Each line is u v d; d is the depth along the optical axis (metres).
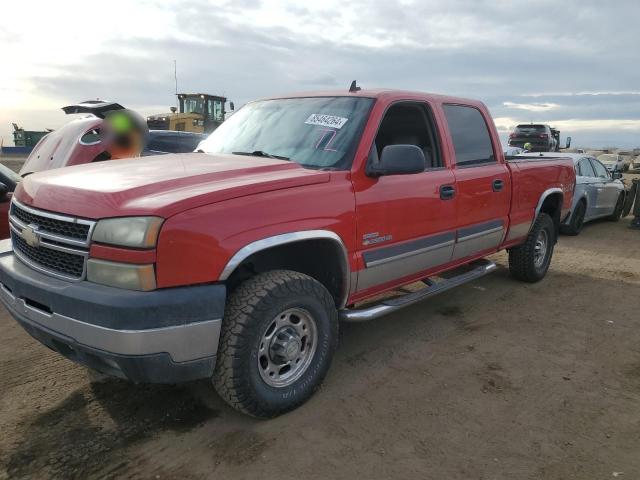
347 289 3.60
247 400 2.96
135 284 2.54
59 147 7.70
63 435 3.01
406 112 4.30
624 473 2.76
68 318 2.65
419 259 4.20
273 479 2.67
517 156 7.04
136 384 3.60
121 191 2.73
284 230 3.03
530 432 3.13
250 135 4.21
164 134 10.38
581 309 5.42
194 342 2.68
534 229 5.99
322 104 4.13
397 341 4.46
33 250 3.05
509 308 5.39
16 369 3.82
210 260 2.70
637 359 4.21
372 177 3.66
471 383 3.72
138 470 2.72
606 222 12.48
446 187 4.34
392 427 3.14
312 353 3.30
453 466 2.79
